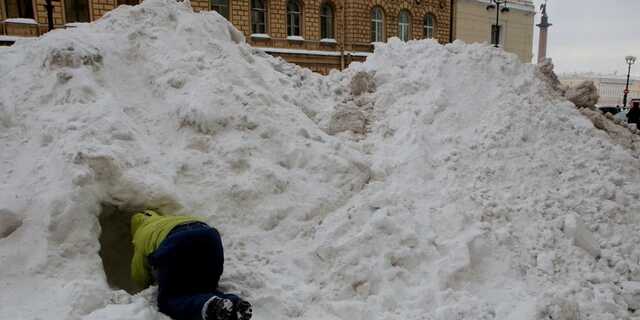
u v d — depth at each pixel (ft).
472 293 12.14
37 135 13.71
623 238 14.69
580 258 13.75
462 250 12.80
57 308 9.59
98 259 11.55
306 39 76.59
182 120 15.55
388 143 18.08
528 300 11.86
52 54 15.69
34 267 10.65
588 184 16.46
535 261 13.44
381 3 84.17
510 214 14.82
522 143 17.88
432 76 21.13
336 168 15.53
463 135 18.24
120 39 18.06
